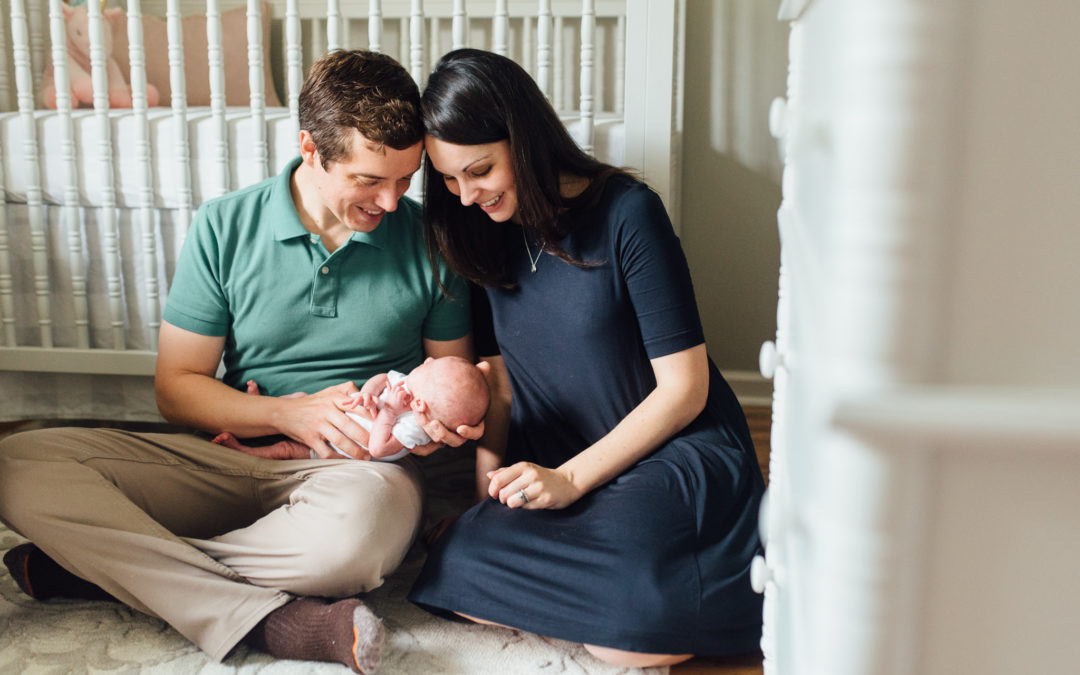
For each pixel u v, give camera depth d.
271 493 1.37
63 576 1.33
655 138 1.68
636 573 1.20
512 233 1.40
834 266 0.32
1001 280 0.31
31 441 1.27
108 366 1.97
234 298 1.43
